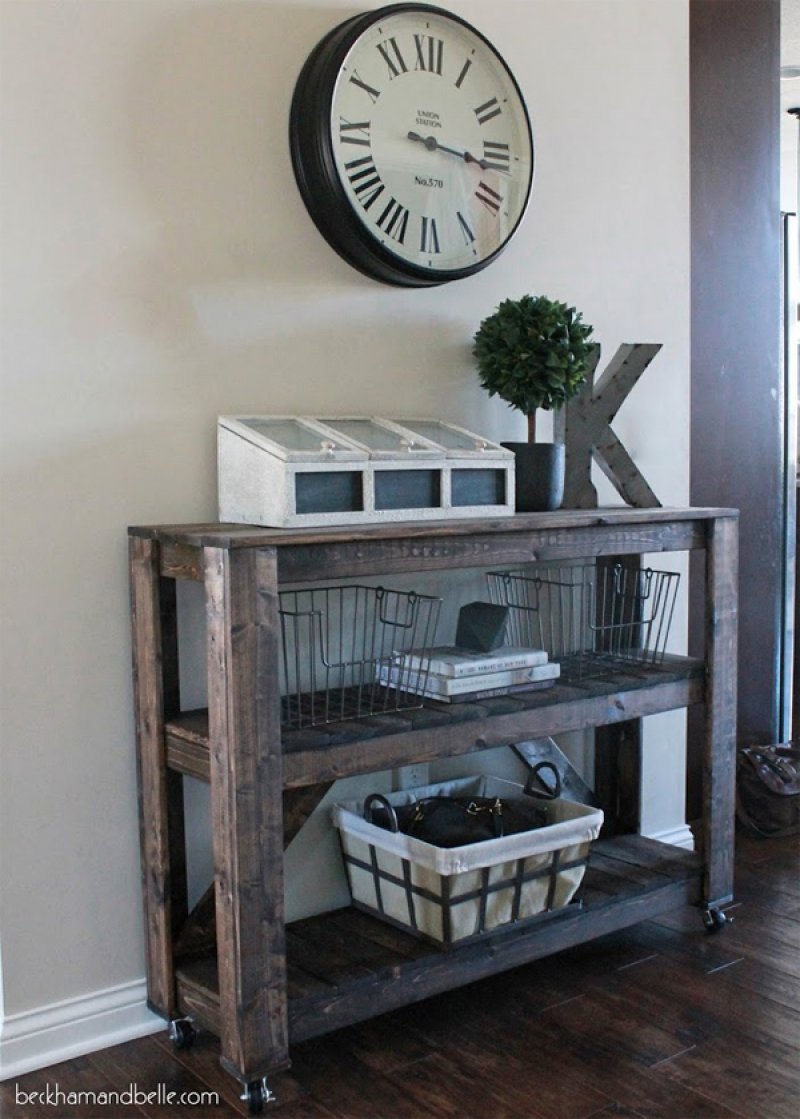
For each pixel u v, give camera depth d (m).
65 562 2.10
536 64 2.73
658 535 2.49
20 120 2.00
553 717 2.31
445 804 2.37
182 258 2.20
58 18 2.03
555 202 2.80
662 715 3.09
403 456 2.17
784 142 6.15
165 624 2.15
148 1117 1.91
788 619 3.86
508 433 2.74
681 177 3.07
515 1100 1.94
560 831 2.29
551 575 2.86
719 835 2.63
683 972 2.44
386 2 2.46
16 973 2.08
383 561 2.03
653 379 3.05
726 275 3.43
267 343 2.33
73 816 2.14
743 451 3.56
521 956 2.28
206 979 2.07
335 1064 2.07
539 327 2.45
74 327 2.08
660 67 2.99
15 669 2.06
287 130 2.33
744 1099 1.94
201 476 2.25
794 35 4.54
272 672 1.89
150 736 2.13
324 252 2.40
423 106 2.44
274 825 1.91
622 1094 1.96
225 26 2.23
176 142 2.18
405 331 2.54
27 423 2.04
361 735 2.02
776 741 3.88
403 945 2.22
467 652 2.37
